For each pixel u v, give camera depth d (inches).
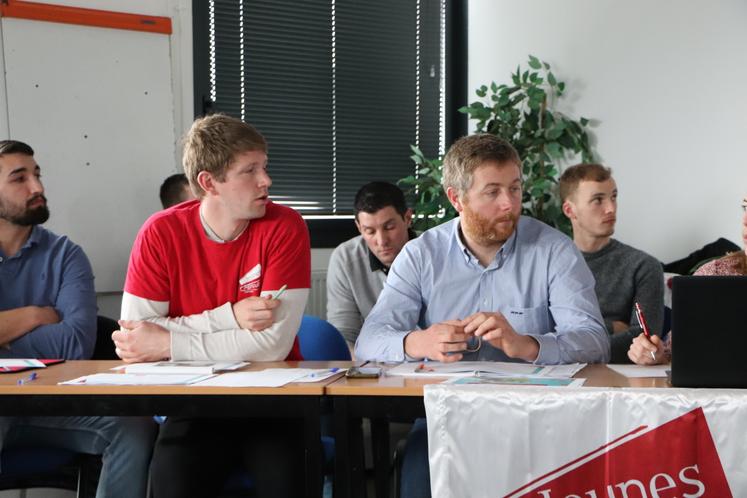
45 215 102.3
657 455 62.0
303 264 88.0
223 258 87.0
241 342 83.2
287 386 68.4
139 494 88.9
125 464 88.7
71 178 151.0
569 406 63.2
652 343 77.7
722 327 63.4
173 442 77.4
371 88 188.5
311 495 68.3
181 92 162.6
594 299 86.2
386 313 89.3
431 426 65.1
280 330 84.5
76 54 150.7
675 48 176.2
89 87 152.1
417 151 179.2
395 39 190.5
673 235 178.4
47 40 148.1
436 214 176.7
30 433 89.2
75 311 99.4
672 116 177.2
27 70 146.6
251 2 175.0
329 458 85.7
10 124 145.6
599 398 62.9
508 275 88.4
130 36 155.7
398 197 119.7
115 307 157.5
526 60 185.6
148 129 157.9
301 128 181.6
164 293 87.0
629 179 180.2
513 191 85.3
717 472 61.2
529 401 63.8
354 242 125.9
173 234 86.8
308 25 181.0
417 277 90.8
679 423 61.6
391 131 191.3
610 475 62.7
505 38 188.4
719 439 61.2
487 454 64.2
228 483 80.7
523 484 63.8
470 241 89.5
